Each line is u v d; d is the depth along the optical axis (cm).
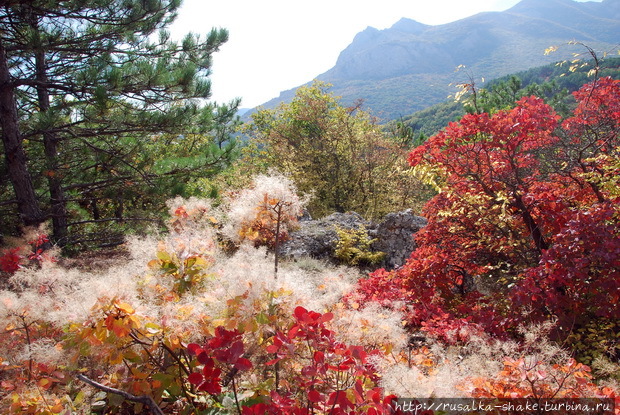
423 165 483
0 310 174
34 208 648
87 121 654
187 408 178
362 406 147
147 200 829
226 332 156
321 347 154
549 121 431
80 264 386
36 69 692
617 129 453
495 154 471
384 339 207
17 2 574
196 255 206
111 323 148
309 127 1806
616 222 343
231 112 798
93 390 186
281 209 236
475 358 196
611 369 224
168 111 696
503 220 430
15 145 625
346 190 1589
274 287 177
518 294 321
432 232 521
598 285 308
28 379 170
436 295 438
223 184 913
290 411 149
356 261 714
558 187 460
